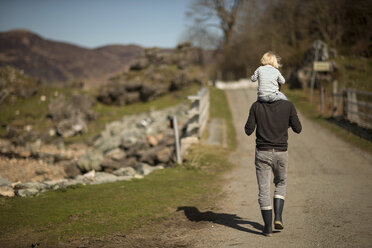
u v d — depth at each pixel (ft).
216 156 32.12
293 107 12.25
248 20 154.61
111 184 22.08
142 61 115.14
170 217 15.72
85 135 71.56
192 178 24.56
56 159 45.37
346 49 97.86
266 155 12.19
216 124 51.06
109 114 87.20
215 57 182.39
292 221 14.35
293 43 117.50
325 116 52.29
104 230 13.79
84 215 15.56
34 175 34.78
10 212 15.65
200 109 38.17
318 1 106.11
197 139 37.96
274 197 12.61
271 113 12.19
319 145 36.47
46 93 98.17
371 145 34.55
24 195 18.94
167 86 102.01
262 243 11.85
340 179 23.15
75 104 86.74
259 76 12.68
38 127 77.51
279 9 131.23
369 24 97.86
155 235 13.35
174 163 31.22
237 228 13.93
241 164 29.89
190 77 103.14
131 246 12.08
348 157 30.89
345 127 43.80
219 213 16.35
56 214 15.53
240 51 162.50
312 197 18.38
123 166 36.63
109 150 49.83
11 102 90.43
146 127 58.44
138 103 97.91
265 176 12.53
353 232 12.39
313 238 12.04
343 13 103.35
